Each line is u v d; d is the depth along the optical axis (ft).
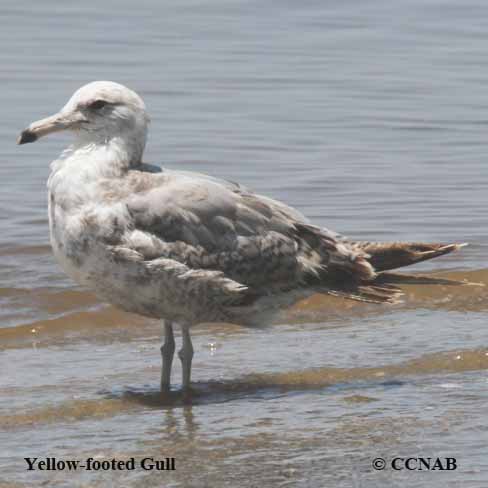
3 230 62.54
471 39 107.65
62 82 90.84
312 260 43.24
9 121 81.25
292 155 76.48
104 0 116.47
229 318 43.01
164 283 40.73
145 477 34.42
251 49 102.58
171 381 43.60
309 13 115.14
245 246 41.81
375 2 119.65
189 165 74.23
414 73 96.53
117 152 41.24
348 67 97.91
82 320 51.29
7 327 50.42
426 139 80.48
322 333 49.39
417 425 38.75
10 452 36.27
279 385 43.19
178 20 111.04
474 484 34.24
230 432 38.19
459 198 68.85
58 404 40.55
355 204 67.62
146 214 40.42
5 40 101.91
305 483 34.09
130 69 95.25
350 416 39.68
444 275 56.65
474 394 41.86
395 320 51.13
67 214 40.47
